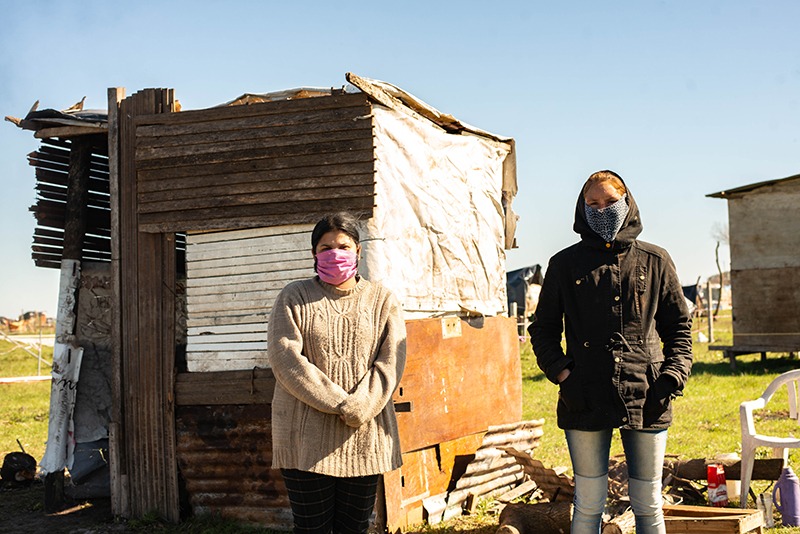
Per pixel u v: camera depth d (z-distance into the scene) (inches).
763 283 761.0
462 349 271.7
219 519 249.6
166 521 252.7
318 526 157.9
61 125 279.6
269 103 242.4
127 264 260.5
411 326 245.6
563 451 356.2
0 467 349.1
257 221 241.8
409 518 238.8
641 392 162.1
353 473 155.8
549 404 539.5
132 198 259.6
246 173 243.9
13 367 937.5
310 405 153.9
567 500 241.6
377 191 234.8
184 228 249.8
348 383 157.8
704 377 681.0
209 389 248.1
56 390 276.7
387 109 245.6
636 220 168.2
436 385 255.4
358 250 166.9
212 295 250.2
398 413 237.5
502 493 280.8
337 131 236.4
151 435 255.1
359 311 162.2
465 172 299.9
